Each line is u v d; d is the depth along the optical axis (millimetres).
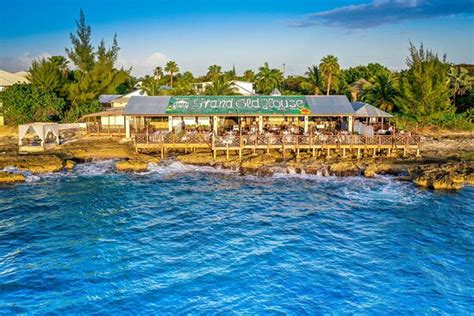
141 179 37438
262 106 46719
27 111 62219
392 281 19109
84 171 39969
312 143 41938
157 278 19219
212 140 41719
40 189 33906
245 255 21672
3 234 24469
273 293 17984
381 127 49156
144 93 69500
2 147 47719
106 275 19516
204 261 20969
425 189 33844
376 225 26141
